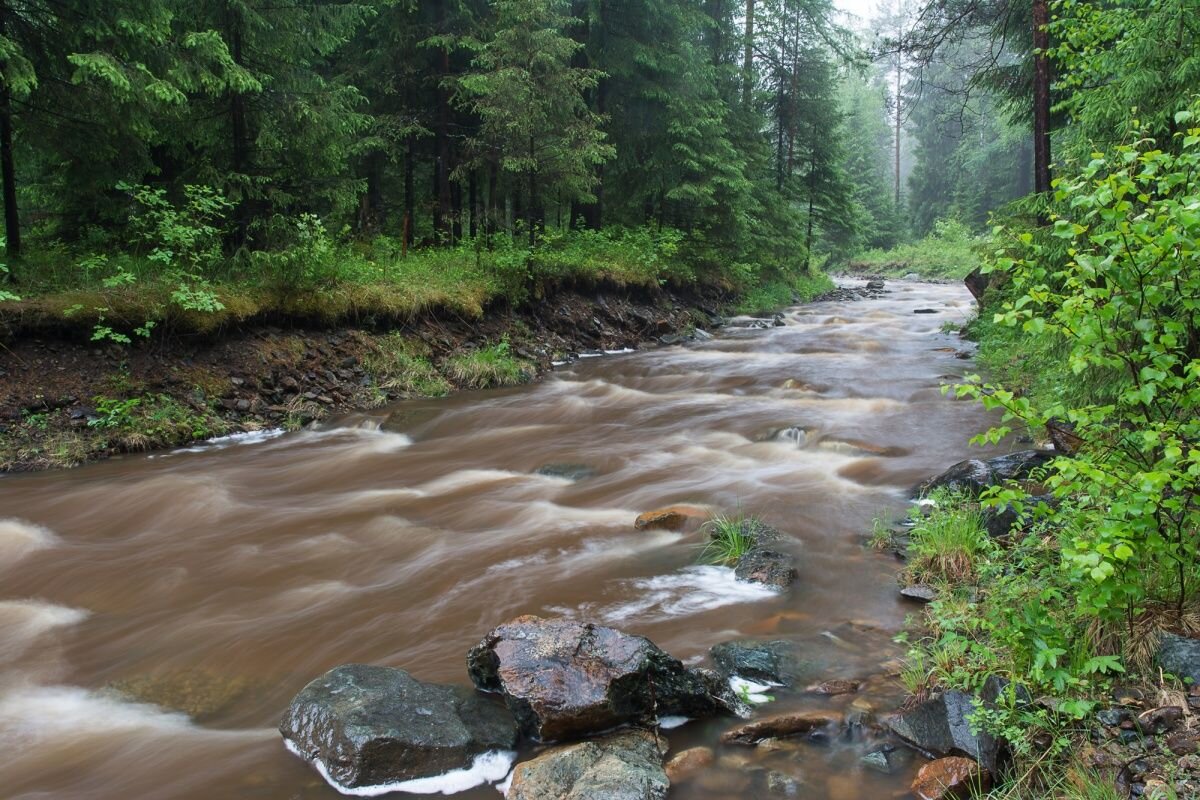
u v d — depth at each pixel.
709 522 6.50
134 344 10.05
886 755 3.50
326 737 3.53
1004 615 3.98
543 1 15.41
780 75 31.55
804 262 33.97
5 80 8.59
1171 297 3.68
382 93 17.56
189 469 8.61
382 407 11.65
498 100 15.49
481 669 4.05
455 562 5.98
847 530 6.42
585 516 7.02
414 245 18.56
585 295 18.19
